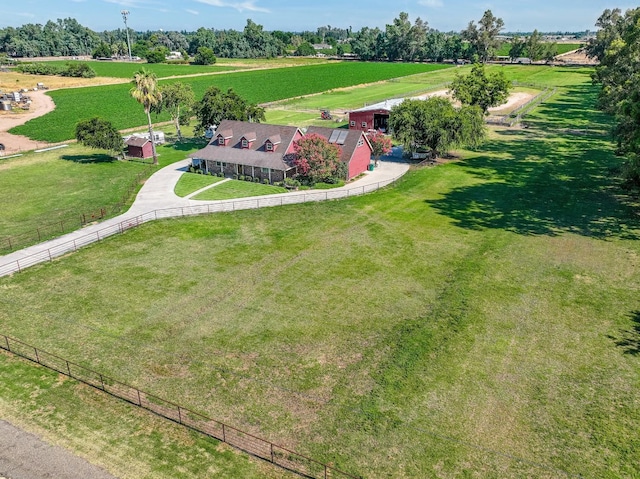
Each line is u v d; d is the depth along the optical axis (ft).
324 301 108.68
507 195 177.06
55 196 181.47
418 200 173.88
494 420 74.49
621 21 487.20
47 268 123.95
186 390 81.35
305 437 71.51
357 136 198.80
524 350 90.94
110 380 83.61
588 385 81.66
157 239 142.20
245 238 142.72
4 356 89.92
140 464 66.49
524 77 540.52
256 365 87.56
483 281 116.37
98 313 103.91
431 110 213.05
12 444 69.62
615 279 116.06
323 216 159.22
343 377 84.28
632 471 65.31
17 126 312.29
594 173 199.62
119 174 209.46
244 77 574.56
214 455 68.23
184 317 102.58
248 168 199.11
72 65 578.66
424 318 101.76
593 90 437.99
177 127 277.23
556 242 136.87
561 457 67.77
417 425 73.61
